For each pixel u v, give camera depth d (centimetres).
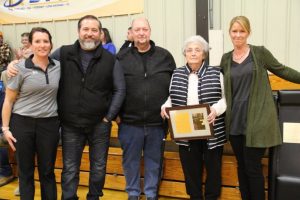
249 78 250
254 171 257
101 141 272
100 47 264
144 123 275
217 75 262
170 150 348
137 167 288
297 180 236
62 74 262
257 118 246
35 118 254
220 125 264
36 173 369
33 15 490
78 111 260
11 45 507
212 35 388
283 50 380
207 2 392
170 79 279
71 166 272
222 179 308
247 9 388
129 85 272
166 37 427
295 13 371
